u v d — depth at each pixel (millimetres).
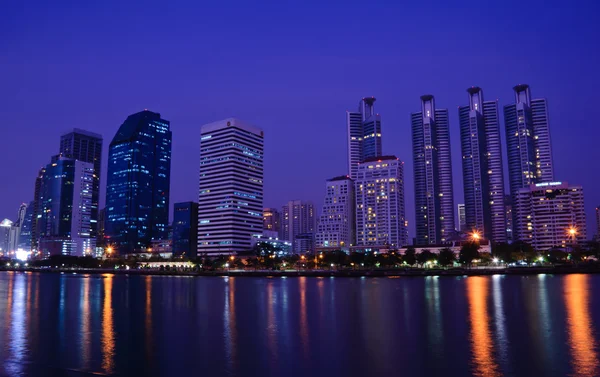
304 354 55312
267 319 84438
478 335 66000
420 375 46438
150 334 69188
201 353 56094
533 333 67125
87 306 109500
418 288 161375
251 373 47625
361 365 50219
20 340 64625
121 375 47125
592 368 48062
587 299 113312
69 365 50875
